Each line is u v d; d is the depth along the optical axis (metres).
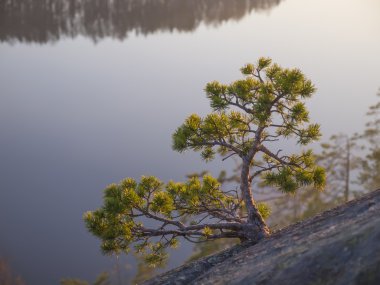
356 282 4.52
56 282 74.56
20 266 76.25
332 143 29.70
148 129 153.38
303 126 8.94
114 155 131.25
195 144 9.26
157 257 8.98
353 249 4.88
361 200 6.64
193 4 191.75
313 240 5.69
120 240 8.77
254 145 8.95
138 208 8.79
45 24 166.50
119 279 53.28
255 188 26.28
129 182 9.16
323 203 28.02
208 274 6.90
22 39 167.25
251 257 6.64
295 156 9.26
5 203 100.19
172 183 9.60
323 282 4.80
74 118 157.75
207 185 9.49
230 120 9.28
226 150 9.67
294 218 27.73
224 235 8.82
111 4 172.38
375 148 29.16
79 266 78.25
